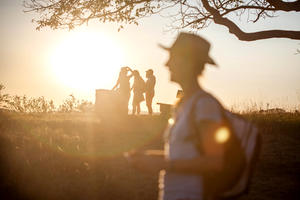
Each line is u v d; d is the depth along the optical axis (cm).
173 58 247
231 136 226
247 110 1653
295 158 923
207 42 248
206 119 221
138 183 695
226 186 224
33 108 1756
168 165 224
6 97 1753
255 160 240
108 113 1426
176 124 240
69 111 1781
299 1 1402
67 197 580
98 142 1007
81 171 731
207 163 217
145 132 1173
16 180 619
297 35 1424
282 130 1245
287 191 685
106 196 605
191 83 243
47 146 884
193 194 226
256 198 643
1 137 874
